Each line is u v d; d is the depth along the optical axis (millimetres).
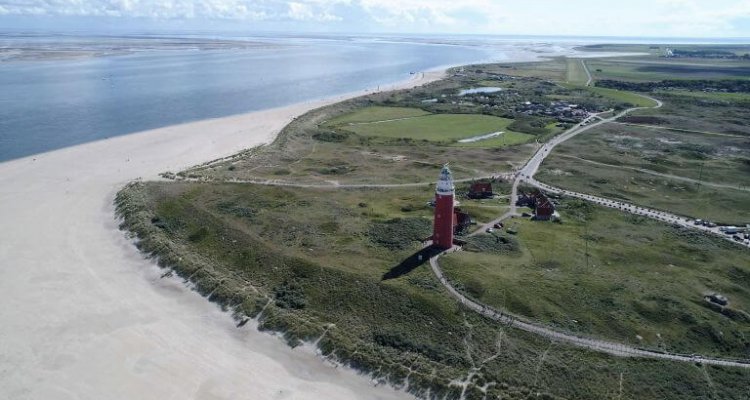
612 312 54844
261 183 94938
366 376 47219
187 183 93375
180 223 75625
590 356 48625
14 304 56125
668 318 54312
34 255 67000
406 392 45500
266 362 48938
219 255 66688
